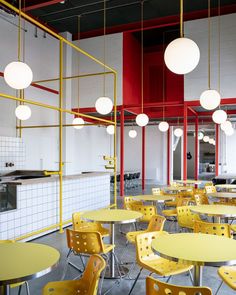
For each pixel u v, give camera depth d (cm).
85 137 1243
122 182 934
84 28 941
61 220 498
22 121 773
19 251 191
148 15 840
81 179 593
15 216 416
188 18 845
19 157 748
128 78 979
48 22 880
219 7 766
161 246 207
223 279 212
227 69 816
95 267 182
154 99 1130
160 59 1131
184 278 304
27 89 802
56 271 322
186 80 860
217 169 1104
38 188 467
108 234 344
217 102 472
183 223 372
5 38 736
